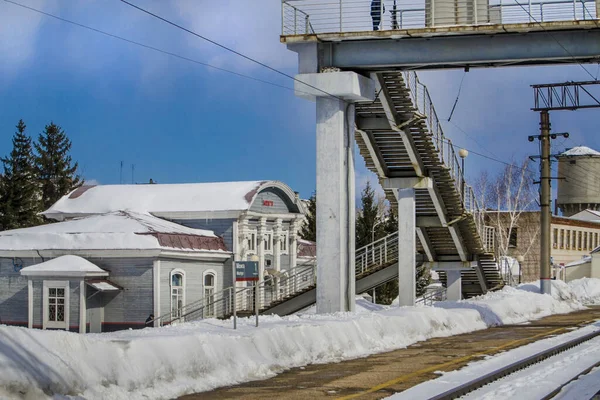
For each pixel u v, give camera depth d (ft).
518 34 86.69
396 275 120.47
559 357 63.36
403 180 109.29
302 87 88.99
